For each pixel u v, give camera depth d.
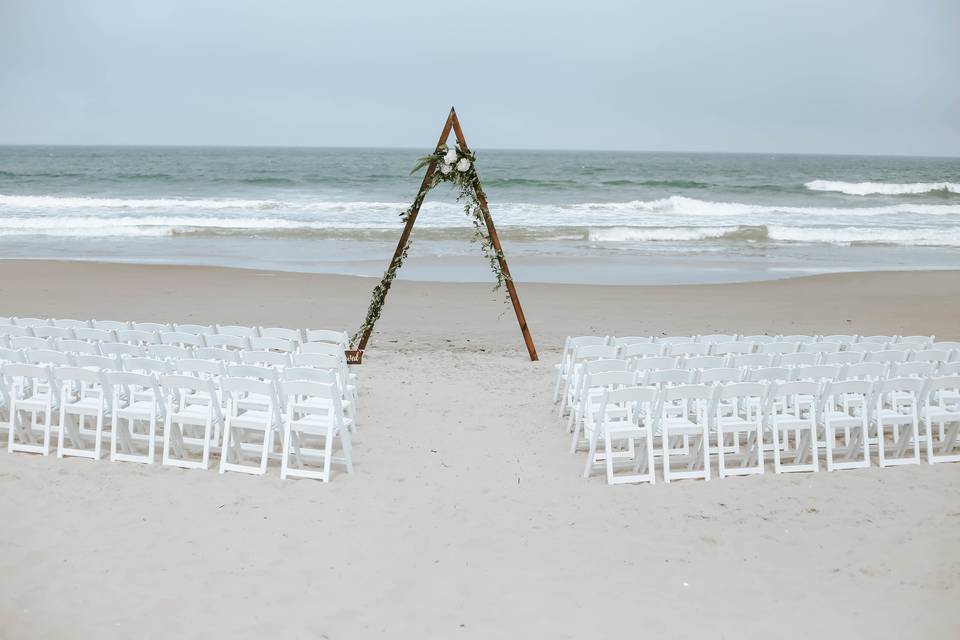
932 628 4.62
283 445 6.89
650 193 47.34
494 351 12.44
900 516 6.21
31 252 22.17
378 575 5.18
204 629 4.52
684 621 4.68
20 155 114.88
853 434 7.91
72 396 8.05
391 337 13.42
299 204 34.50
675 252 24.28
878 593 5.04
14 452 7.31
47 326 9.23
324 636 4.48
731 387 7.00
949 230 28.92
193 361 7.29
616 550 5.59
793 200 44.12
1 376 7.55
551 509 6.30
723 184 55.12
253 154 138.25
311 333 9.52
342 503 6.33
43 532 5.69
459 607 4.80
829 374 7.58
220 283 17.81
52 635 4.43
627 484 6.86
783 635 4.55
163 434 7.82
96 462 7.08
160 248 23.39
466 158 10.62
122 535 5.67
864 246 25.97
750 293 17.73
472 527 5.93
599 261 22.42
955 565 5.39
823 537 5.84
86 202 34.16
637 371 7.89
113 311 14.88
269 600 4.84
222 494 6.44
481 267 21.14
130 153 138.12
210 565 5.26
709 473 7.00
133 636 4.44
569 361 9.19
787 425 7.21
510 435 8.20
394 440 7.96
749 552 5.59
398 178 57.53
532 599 4.91
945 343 9.38
